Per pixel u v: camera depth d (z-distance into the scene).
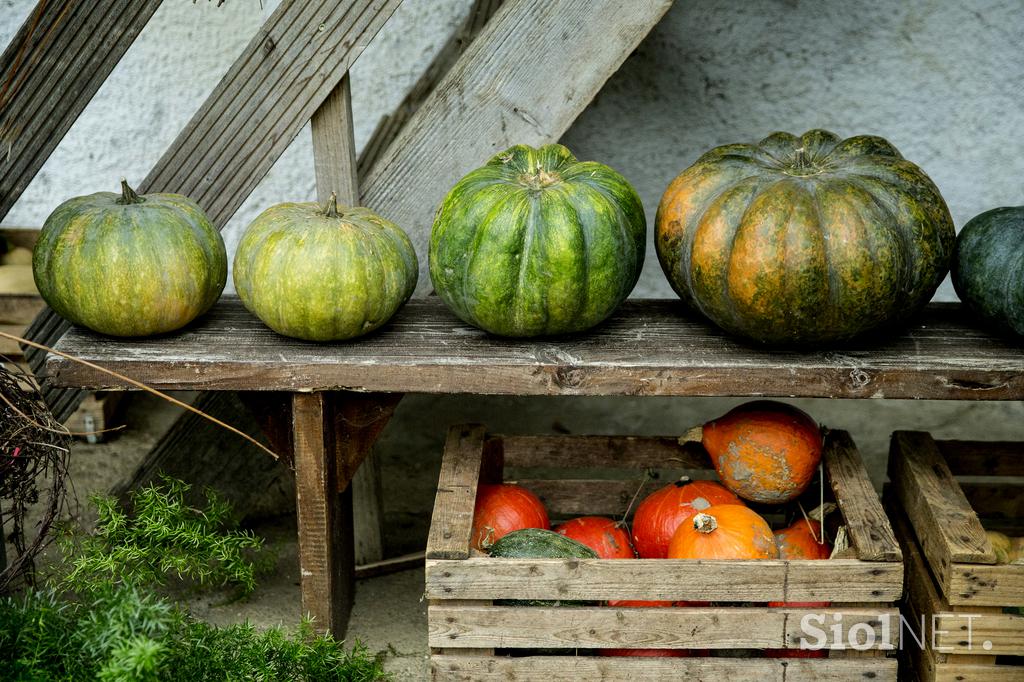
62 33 2.68
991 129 3.52
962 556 2.31
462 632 2.39
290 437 2.70
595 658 2.40
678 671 2.39
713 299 2.46
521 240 2.43
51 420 2.48
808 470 2.68
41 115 2.74
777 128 3.58
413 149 2.83
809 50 3.48
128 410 4.14
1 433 2.42
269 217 2.58
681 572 2.34
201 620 2.94
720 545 2.48
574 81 2.77
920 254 2.40
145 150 3.88
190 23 3.72
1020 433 3.76
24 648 2.14
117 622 2.07
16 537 2.66
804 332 2.42
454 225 2.49
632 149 3.65
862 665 2.37
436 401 3.83
